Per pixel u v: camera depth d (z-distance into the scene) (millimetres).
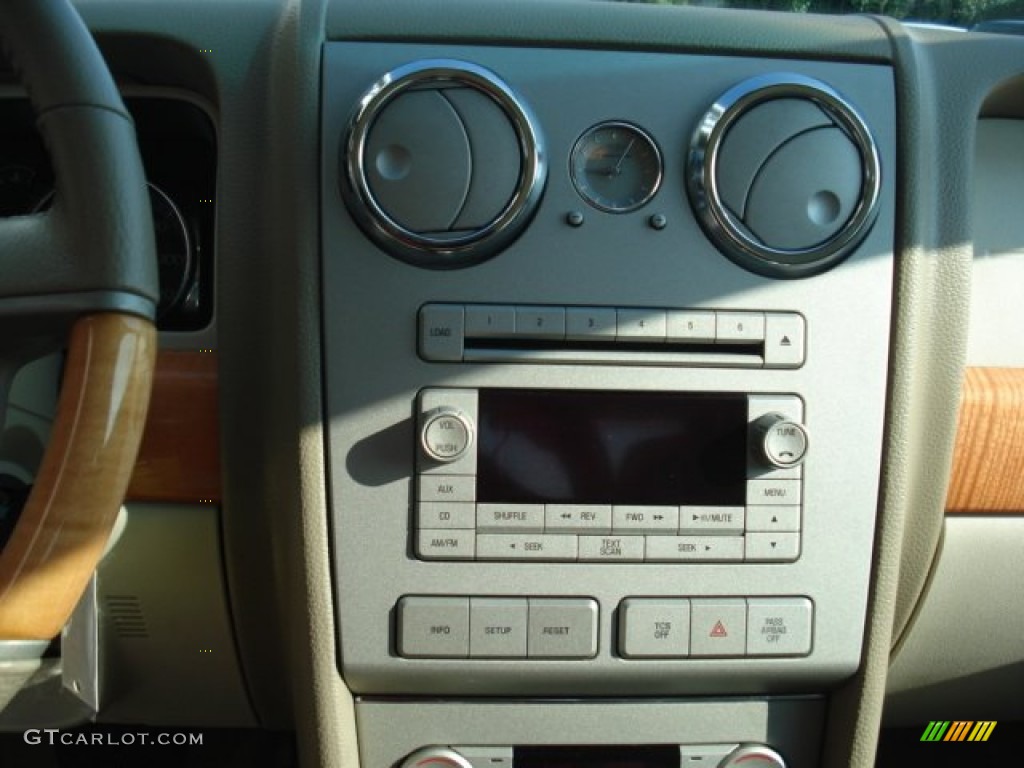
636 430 955
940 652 1200
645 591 959
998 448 1087
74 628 945
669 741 1021
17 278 748
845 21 996
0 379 814
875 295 963
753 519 958
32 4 731
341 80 941
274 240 973
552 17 950
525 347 938
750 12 984
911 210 966
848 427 962
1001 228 1195
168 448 1059
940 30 1062
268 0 1023
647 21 956
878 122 973
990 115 1186
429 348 929
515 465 946
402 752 1010
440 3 957
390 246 927
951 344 1021
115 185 756
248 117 1008
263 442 1031
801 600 970
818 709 1034
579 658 958
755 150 938
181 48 1012
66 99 747
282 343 962
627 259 939
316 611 950
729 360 949
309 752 977
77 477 735
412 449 938
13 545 732
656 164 943
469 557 946
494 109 923
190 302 1097
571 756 1019
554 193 937
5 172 1157
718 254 948
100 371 746
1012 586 1146
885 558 972
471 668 963
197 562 1098
